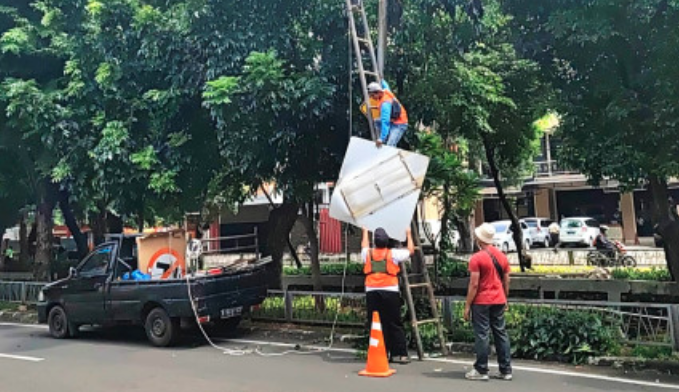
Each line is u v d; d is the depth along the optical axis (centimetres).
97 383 727
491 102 1188
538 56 966
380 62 851
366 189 789
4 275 1983
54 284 1105
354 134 962
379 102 815
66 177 1147
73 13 1199
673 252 1076
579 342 770
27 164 1424
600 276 1366
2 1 1266
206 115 1060
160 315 972
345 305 1056
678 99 768
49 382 738
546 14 877
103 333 1127
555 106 925
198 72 990
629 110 798
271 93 859
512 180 2672
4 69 1233
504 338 697
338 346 923
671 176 839
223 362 834
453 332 878
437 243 1129
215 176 1214
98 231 1814
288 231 1376
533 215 3569
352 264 1761
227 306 986
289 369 776
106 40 1059
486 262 700
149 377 752
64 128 1109
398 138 815
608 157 839
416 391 648
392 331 791
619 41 845
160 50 995
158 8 1045
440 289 1189
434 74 1040
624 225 3250
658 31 796
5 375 781
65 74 1207
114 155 1031
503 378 693
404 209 797
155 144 1087
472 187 947
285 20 957
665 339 766
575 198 3488
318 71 949
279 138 959
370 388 665
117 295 1015
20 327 1236
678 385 659
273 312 1113
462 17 1019
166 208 1240
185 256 1106
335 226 2931
